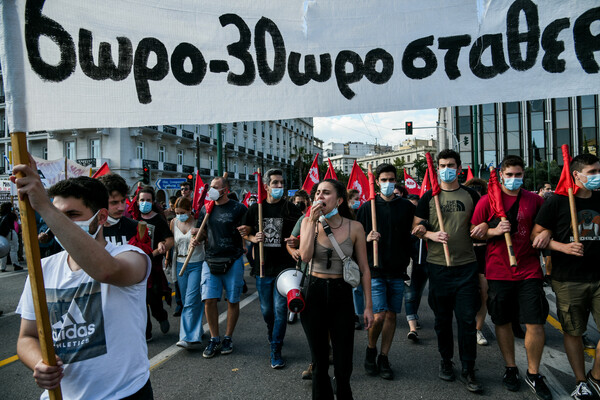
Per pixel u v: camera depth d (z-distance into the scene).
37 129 2.07
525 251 3.12
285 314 3.76
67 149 29.61
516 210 3.15
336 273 2.58
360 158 112.44
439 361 3.83
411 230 3.71
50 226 1.32
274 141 59.28
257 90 2.46
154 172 31.14
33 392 3.32
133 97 2.31
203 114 2.41
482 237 3.10
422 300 6.46
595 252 2.92
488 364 3.72
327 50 2.47
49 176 10.73
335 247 2.54
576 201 2.98
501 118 35.97
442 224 3.26
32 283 1.40
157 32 2.34
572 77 2.30
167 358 3.97
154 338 4.62
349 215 2.85
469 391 3.14
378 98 2.47
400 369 3.64
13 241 10.31
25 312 1.58
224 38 2.42
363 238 2.68
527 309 3.04
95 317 1.55
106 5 2.25
